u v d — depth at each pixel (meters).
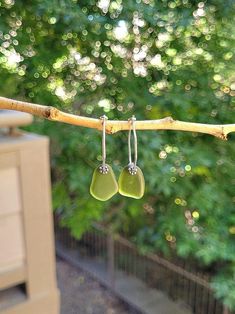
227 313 0.68
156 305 0.81
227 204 0.66
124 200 0.64
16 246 0.44
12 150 0.42
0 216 0.42
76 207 0.60
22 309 0.44
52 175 0.66
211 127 0.20
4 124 0.40
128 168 0.18
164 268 0.83
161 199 0.66
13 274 0.44
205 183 0.63
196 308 0.77
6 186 0.42
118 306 0.85
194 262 0.80
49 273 0.47
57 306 0.48
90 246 1.01
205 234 0.65
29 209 0.44
